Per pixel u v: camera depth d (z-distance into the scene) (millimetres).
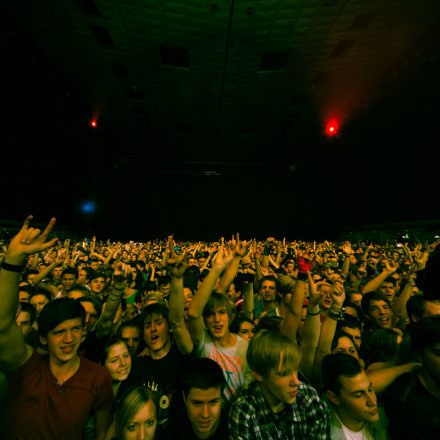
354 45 12961
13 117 13773
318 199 26672
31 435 1610
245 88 16203
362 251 11469
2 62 12188
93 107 19172
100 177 22750
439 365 1575
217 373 1679
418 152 16422
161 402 2100
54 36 12781
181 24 11688
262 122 20250
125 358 2189
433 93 14117
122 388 2193
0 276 1688
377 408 1684
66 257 7137
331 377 1703
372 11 11016
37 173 16078
